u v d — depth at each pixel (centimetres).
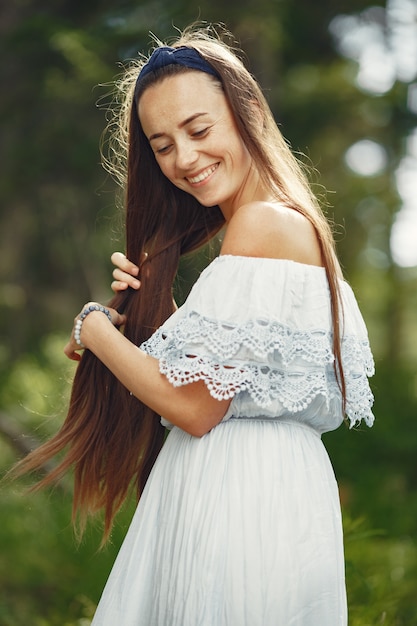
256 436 296
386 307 1595
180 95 301
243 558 287
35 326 1316
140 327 334
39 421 847
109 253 1290
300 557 290
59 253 1301
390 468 1034
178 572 292
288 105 1238
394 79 1310
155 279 336
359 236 1445
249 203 301
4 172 1171
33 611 598
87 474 337
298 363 294
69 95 1112
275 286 288
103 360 301
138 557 304
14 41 1095
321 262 301
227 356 282
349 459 1027
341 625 298
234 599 286
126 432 337
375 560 638
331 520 299
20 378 1007
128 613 300
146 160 335
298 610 288
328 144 1309
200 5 1046
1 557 656
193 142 302
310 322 294
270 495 291
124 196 365
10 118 1155
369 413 313
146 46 1055
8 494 689
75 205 1230
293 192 305
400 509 873
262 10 1077
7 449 717
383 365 1379
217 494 292
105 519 342
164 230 340
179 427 295
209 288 289
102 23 1095
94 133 1148
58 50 1069
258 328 283
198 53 305
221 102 304
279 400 292
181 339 285
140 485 342
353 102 1266
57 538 657
